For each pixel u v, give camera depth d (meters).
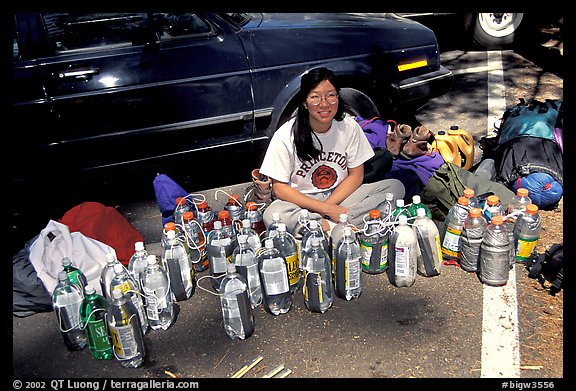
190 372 2.93
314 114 3.38
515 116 4.35
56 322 3.40
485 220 3.38
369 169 3.92
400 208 3.49
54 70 4.01
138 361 2.97
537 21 7.25
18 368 3.05
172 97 4.22
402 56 4.71
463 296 3.30
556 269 3.29
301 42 4.45
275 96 4.44
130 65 4.13
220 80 4.28
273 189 3.69
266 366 2.92
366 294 3.37
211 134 4.40
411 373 2.81
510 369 2.80
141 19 4.12
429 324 3.11
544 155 3.97
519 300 3.24
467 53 7.28
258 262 3.17
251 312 3.12
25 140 4.07
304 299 3.30
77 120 4.11
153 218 4.47
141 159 4.32
